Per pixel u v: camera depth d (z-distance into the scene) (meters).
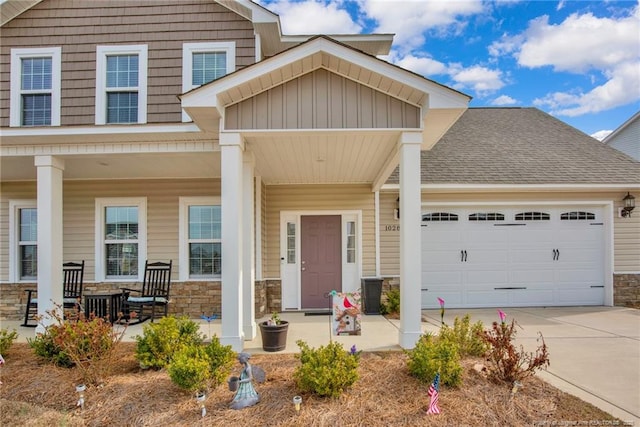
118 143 5.81
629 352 4.75
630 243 8.22
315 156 5.94
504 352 3.63
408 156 4.64
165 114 6.17
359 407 3.07
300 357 3.64
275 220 8.08
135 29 6.29
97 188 7.62
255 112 4.66
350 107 4.66
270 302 7.94
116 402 3.22
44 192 5.80
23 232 7.74
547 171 8.26
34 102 6.25
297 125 4.64
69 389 3.48
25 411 3.12
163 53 6.27
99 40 6.26
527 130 10.12
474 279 8.16
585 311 7.58
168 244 7.58
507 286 8.18
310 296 8.11
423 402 3.15
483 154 8.90
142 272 7.53
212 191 7.64
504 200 8.13
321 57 4.54
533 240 8.23
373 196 8.11
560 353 4.71
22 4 6.22
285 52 4.36
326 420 2.90
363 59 4.38
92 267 7.51
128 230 7.67
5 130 5.44
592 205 8.23
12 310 7.47
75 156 5.94
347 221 8.17
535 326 6.21
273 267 8.02
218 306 7.45
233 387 3.20
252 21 6.11
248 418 2.95
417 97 4.58
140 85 6.21
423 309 8.03
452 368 3.40
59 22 6.28
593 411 3.13
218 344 3.75
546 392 3.44
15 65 6.21
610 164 8.52
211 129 5.05
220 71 6.32
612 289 8.16
